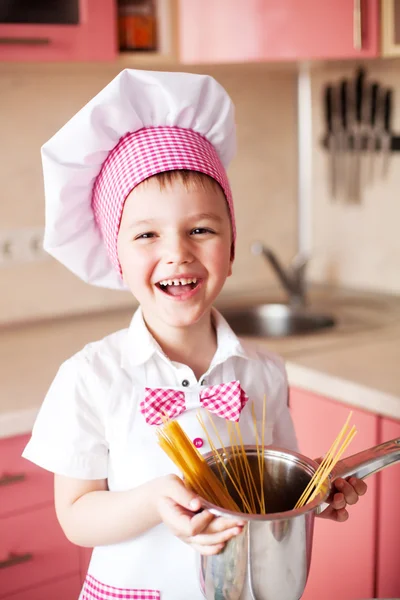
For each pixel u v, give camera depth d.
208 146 1.03
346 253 2.52
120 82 0.95
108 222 1.01
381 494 1.58
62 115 2.16
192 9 1.99
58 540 1.60
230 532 0.70
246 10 1.98
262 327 2.42
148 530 1.00
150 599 1.01
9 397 1.56
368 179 2.39
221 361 1.05
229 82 2.43
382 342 1.94
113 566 1.02
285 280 2.38
